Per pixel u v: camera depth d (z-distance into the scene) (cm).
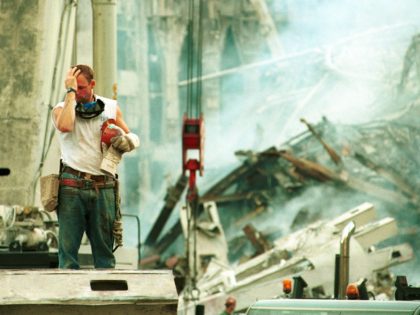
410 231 12812
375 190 13200
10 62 4981
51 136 5022
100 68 5122
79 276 1675
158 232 13750
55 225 4541
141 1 19250
